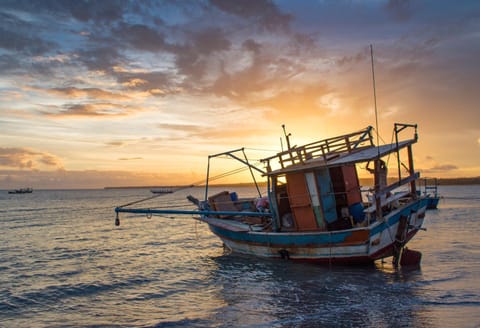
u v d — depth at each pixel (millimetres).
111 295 14641
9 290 15727
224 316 11336
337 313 11086
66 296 14719
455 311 10742
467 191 138875
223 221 22203
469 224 34094
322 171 16875
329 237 16172
